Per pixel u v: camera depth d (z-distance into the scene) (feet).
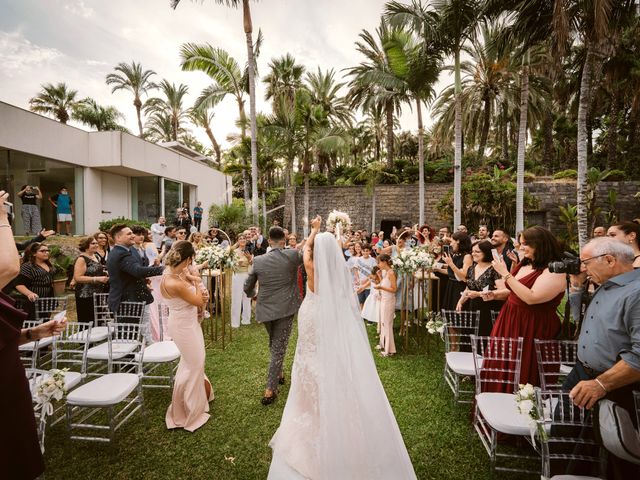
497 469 7.52
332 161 94.89
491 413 7.58
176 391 9.59
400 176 72.84
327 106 71.26
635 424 5.34
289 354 15.21
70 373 9.39
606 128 90.27
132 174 44.32
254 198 40.63
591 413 5.91
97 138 38.47
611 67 37.96
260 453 8.44
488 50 32.32
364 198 69.77
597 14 20.72
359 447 6.25
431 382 12.42
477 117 63.98
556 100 57.11
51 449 8.63
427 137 82.89
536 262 8.68
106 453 8.45
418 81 40.50
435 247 19.74
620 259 5.74
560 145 95.66
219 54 46.42
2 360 4.78
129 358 13.23
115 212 42.80
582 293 10.00
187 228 32.96
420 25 34.37
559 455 5.99
